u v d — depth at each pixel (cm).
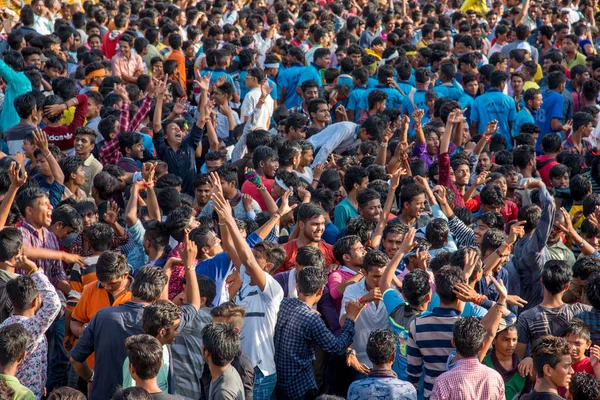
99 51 1541
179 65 1480
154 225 693
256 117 1067
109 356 541
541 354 527
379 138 1081
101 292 600
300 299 629
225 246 639
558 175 993
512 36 1781
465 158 943
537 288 727
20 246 612
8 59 1204
